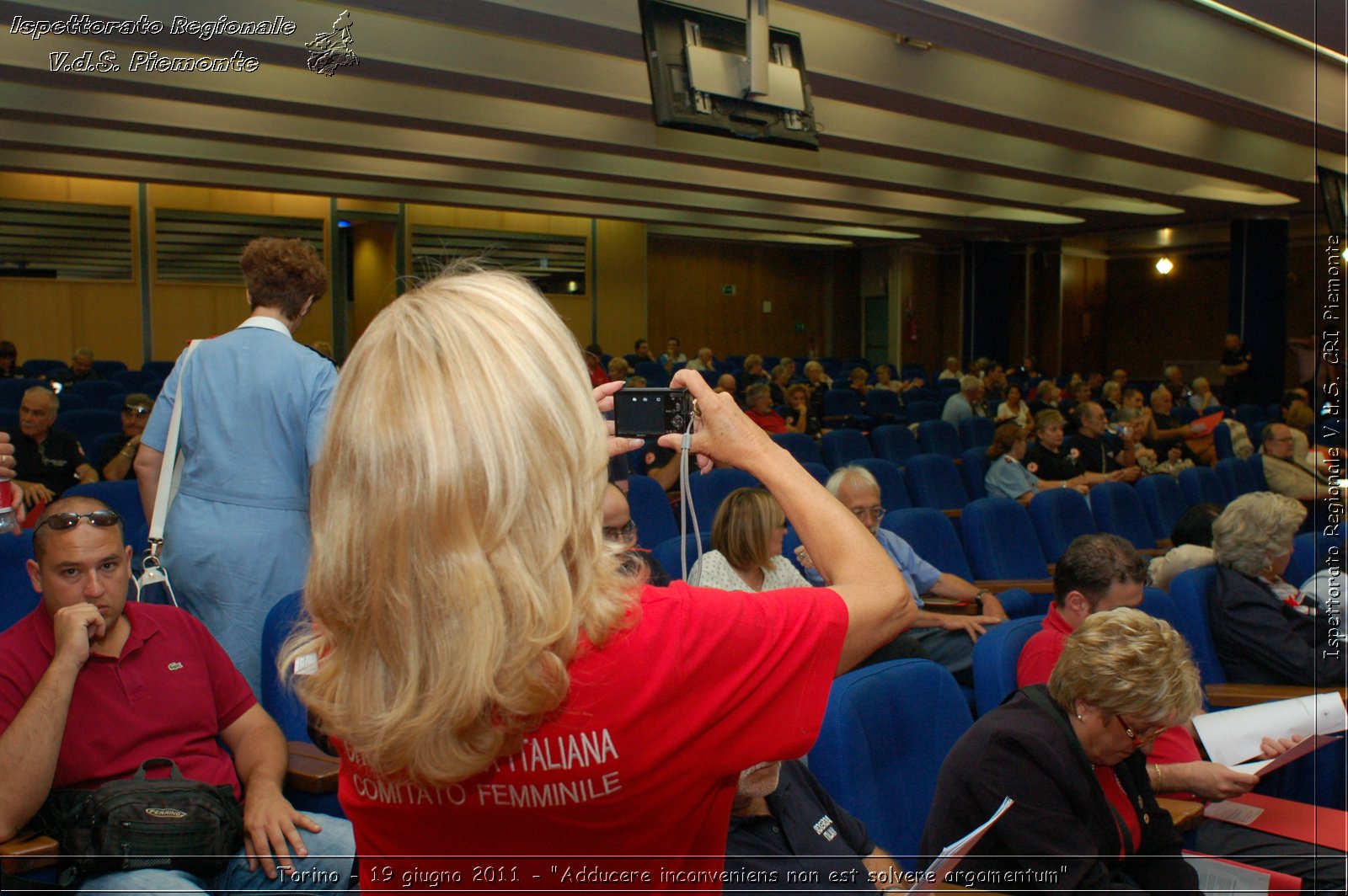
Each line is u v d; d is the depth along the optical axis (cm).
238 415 211
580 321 1448
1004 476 561
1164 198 1141
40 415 420
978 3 532
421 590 55
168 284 1141
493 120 772
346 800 65
